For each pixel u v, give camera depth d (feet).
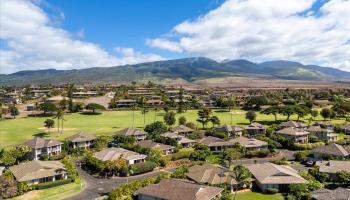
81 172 328.70
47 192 267.39
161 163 345.31
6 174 280.72
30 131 530.68
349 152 360.89
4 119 651.66
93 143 438.81
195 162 345.72
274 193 257.55
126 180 301.84
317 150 367.66
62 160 344.69
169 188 231.50
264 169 282.77
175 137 440.04
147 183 259.39
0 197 249.96
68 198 253.44
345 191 237.66
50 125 523.70
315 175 289.33
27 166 296.10
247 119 640.99
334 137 474.08
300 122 561.02
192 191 222.48
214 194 228.63
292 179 263.49
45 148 386.32
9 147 408.26
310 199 233.14
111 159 335.47
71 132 524.11
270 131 493.36
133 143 416.26
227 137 478.18
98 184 290.15
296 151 407.03
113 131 531.50
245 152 385.70
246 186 271.28
